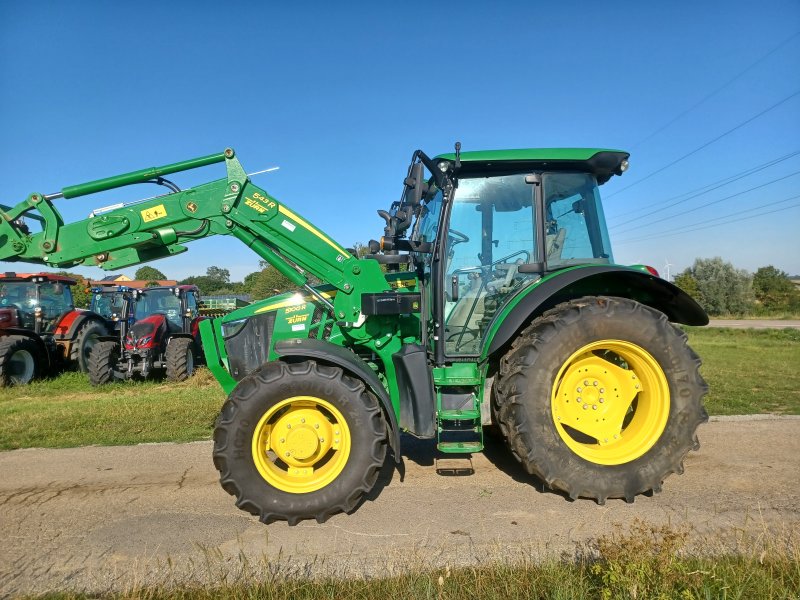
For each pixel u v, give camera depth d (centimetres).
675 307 434
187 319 1220
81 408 759
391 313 412
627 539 285
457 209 427
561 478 378
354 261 422
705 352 1416
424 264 448
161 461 499
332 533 344
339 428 372
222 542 335
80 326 1216
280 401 363
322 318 448
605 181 468
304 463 376
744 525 333
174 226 418
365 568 294
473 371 414
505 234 430
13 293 1212
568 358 384
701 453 489
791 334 2022
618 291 432
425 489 416
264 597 256
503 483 426
